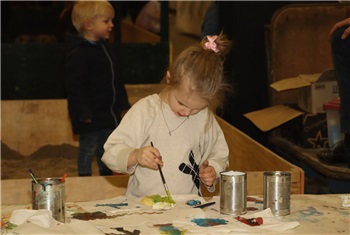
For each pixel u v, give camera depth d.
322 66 4.93
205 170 2.30
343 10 4.88
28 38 6.61
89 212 1.97
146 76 6.15
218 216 1.94
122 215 1.93
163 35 6.22
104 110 4.30
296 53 4.91
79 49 4.25
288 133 4.62
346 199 2.12
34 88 6.04
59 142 5.51
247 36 5.29
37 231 1.68
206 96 2.25
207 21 5.70
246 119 5.33
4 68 5.97
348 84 3.63
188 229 1.78
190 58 2.27
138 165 2.44
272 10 5.27
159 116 2.45
